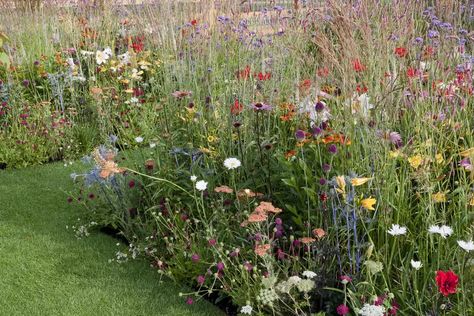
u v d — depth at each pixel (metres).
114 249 4.22
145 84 7.04
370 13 4.02
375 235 3.38
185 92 4.60
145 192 4.50
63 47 8.27
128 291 3.65
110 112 6.68
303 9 4.86
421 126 3.72
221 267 3.26
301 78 4.66
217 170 4.33
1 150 6.06
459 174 3.59
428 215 3.33
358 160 3.56
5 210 4.91
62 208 4.95
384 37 3.68
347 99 3.55
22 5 8.24
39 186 5.49
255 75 4.80
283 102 4.61
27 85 6.80
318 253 3.23
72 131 6.53
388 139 3.45
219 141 4.46
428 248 3.31
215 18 5.48
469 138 3.75
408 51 4.10
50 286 3.74
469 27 4.91
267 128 4.51
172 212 4.14
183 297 3.57
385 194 3.29
